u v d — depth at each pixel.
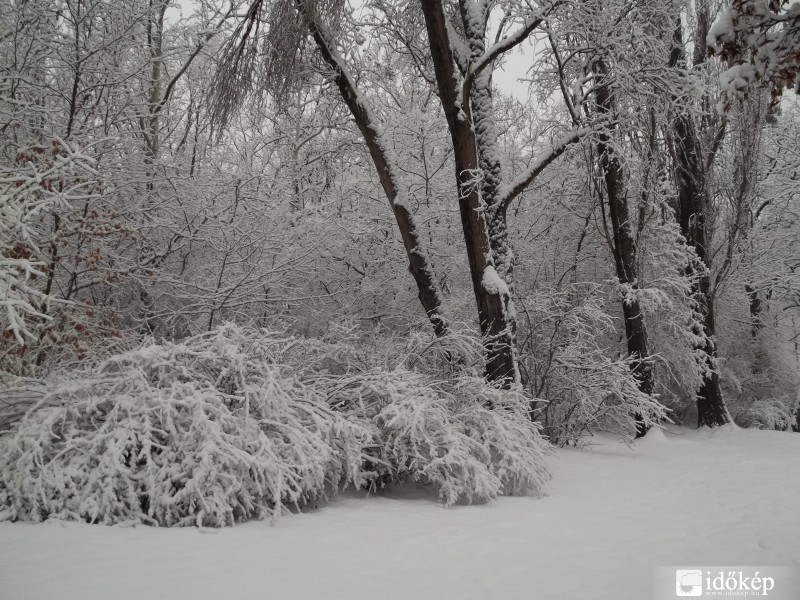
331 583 3.90
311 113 14.95
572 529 5.47
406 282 12.92
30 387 6.03
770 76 4.89
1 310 6.40
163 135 12.73
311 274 12.11
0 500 5.16
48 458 5.45
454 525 5.51
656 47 11.58
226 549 4.50
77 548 4.34
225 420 5.62
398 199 10.68
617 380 11.26
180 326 11.16
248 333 7.07
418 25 12.49
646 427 13.12
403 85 15.62
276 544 4.70
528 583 4.02
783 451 11.11
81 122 10.07
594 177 12.81
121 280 9.62
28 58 9.58
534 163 11.27
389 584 3.94
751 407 18.36
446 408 7.36
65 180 7.41
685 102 12.41
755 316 19.70
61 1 10.18
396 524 5.51
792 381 19.33
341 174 13.47
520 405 8.11
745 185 15.37
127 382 5.75
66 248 9.01
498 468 7.23
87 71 10.02
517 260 13.61
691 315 15.10
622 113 12.23
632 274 13.39
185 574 3.91
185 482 5.29
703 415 15.38
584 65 12.34
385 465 6.96
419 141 12.95
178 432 5.61
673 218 15.36
